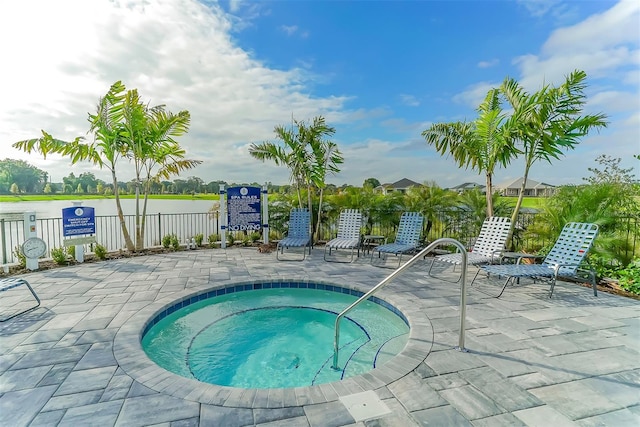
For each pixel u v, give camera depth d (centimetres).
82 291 504
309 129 925
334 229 1004
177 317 467
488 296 480
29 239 632
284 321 470
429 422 213
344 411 224
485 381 261
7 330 358
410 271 650
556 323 378
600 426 209
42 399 236
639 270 493
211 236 976
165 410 224
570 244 513
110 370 276
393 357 324
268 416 219
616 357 299
